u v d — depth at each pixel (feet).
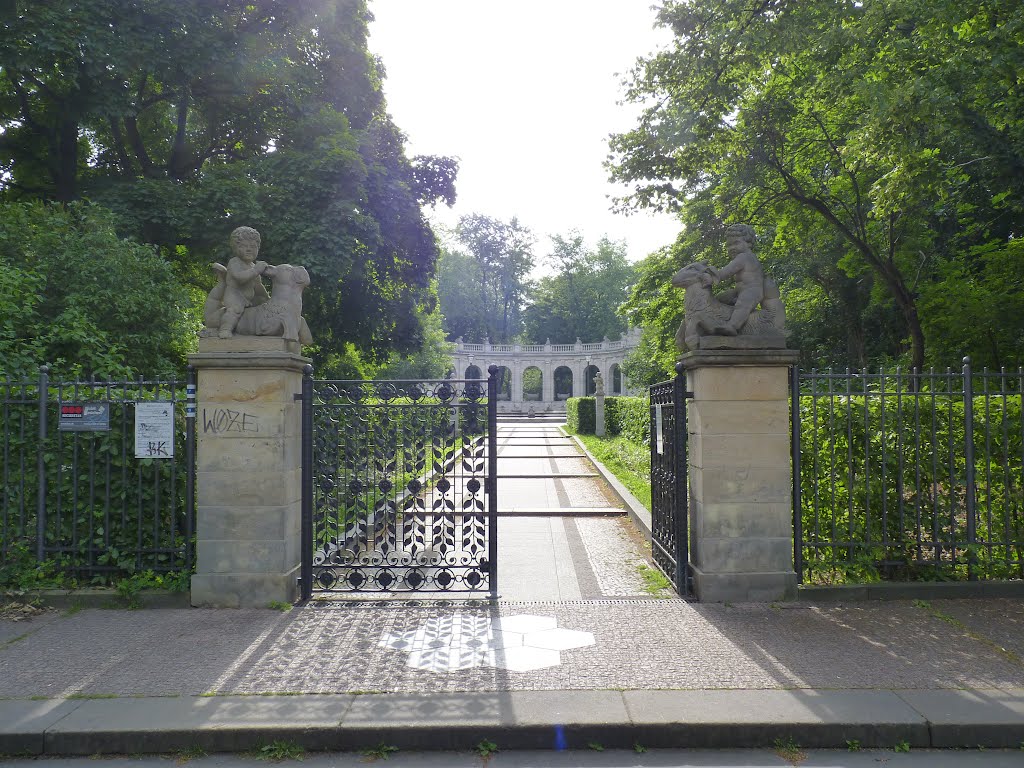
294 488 22.67
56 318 33.86
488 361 239.71
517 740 13.42
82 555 23.54
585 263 258.57
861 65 37.45
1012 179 38.40
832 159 53.98
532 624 19.80
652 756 13.19
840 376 23.00
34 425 23.80
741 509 22.13
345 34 65.10
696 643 18.08
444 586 23.06
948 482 24.08
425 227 69.56
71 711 14.15
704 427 22.22
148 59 51.11
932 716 13.69
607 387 232.94
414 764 12.97
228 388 21.89
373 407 23.54
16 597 21.81
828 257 74.43
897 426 24.17
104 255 39.93
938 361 48.67
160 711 14.14
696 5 41.93
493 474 22.99
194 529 23.65
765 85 50.93
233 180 55.26
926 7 32.99
